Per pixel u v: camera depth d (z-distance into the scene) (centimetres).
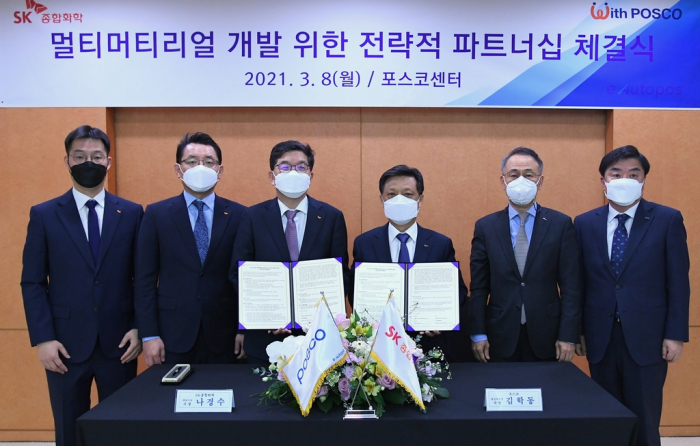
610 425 132
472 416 133
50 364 195
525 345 207
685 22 269
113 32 264
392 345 140
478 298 213
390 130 278
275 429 132
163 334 204
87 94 266
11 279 274
